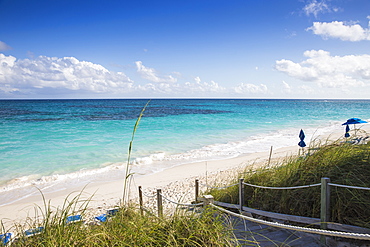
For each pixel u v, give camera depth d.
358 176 4.76
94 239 2.87
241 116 47.00
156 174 12.96
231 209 6.30
